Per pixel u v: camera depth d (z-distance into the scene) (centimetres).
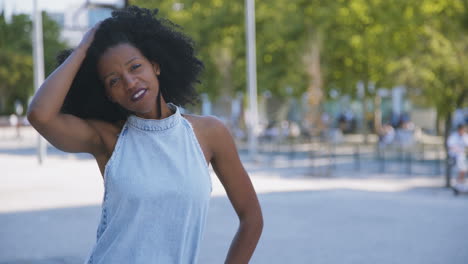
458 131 1546
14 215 1020
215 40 3556
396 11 2681
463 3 1883
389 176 1816
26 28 5212
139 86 200
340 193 1316
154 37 215
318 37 3077
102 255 198
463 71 1630
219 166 216
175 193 197
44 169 1964
